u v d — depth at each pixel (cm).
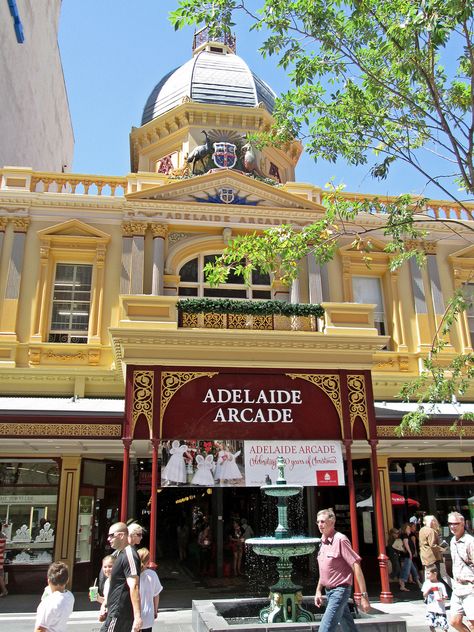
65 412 1260
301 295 1661
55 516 1491
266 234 1184
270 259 1126
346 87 1095
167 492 2095
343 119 1115
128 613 549
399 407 1477
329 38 1020
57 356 1527
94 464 1587
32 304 1559
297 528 1678
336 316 1348
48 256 1596
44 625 535
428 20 871
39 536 1473
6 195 1614
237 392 1262
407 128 1095
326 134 1116
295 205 1750
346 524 1633
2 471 1502
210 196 1714
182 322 1290
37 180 1695
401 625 831
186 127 2144
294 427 1260
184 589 1472
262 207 1709
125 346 1233
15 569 1436
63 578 563
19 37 2222
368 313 1368
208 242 1684
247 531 1689
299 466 1242
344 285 1700
